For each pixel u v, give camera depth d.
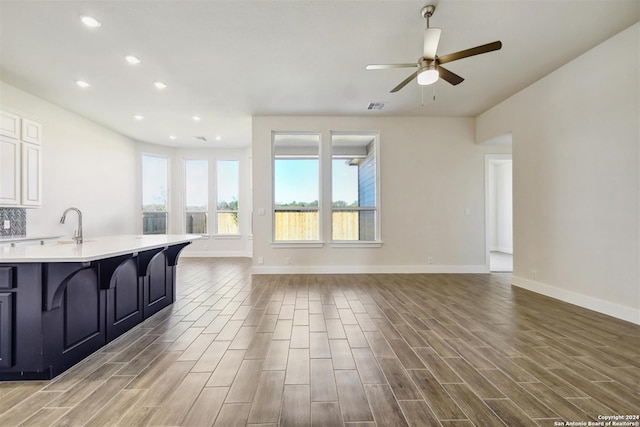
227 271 5.50
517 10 2.45
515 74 3.61
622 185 2.81
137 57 3.17
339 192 5.35
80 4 2.36
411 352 2.21
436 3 2.37
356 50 3.06
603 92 2.96
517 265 4.23
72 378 1.87
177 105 4.56
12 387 1.77
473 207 5.23
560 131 3.47
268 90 4.04
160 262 3.25
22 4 2.34
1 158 3.45
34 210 4.23
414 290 4.02
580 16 2.54
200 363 2.06
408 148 5.20
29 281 1.82
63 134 4.68
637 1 2.34
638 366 1.98
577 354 2.15
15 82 3.73
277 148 5.37
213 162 7.50
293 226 5.34
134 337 2.52
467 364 2.03
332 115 5.10
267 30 2.72
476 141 5.20
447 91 4.12
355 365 2.02
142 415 1.51
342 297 3.69
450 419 1.48
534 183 3.88
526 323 2.78
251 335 2.54
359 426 1.43
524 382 1.80
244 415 1.51
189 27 2.67
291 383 1.80
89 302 2.20
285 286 4.27
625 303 2.80
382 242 5.18
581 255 3.23
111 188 5.86
